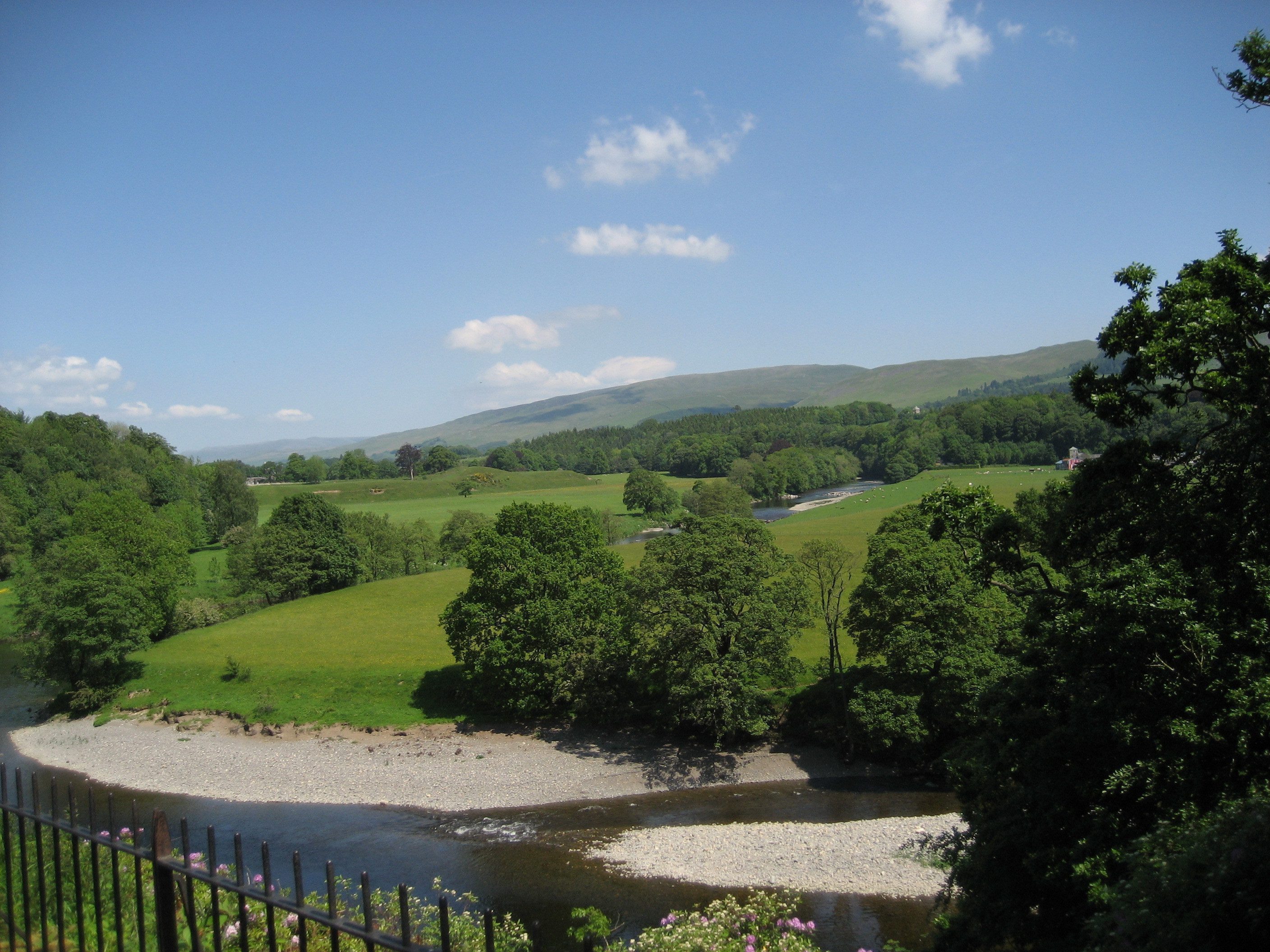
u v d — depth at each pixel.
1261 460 15.60
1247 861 9.56
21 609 60.16
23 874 8.86
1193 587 15.59
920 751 43.03
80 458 125.31
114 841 8.21
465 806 40.84
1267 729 13.32
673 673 45.97
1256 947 9.27
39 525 101.81
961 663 40.75
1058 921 15.19
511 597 51.62
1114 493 18.11
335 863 32.78
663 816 39.06
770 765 44.97
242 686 57.91
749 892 29.09
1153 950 9.87
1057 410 197.75
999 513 21.61
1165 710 15.04
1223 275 16.59
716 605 46.78
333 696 56.06
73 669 57.00
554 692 52.22
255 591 92.06
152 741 50.41
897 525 47.59
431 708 54.53
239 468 142.88
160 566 73.25
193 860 11.45
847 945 24.61
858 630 48.06
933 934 22.08
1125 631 15.02
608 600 55.22
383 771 45.44
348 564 94.75
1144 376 16.47
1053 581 36.12
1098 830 14.62
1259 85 16.16
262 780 44.31
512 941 14.77
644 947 18.70
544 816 39.22
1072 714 16.06
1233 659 14.09
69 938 10.38
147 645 67.81
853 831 34.53
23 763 48.00
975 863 16.98
